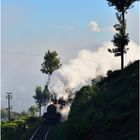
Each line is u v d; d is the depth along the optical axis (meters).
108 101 75.00
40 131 108.75
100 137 60.62
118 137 57.03
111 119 62.62
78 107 87.25
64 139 77.88
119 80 85.75
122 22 114.81
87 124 67.44
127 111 64.12
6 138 115.00
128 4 113.62
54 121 130.25
